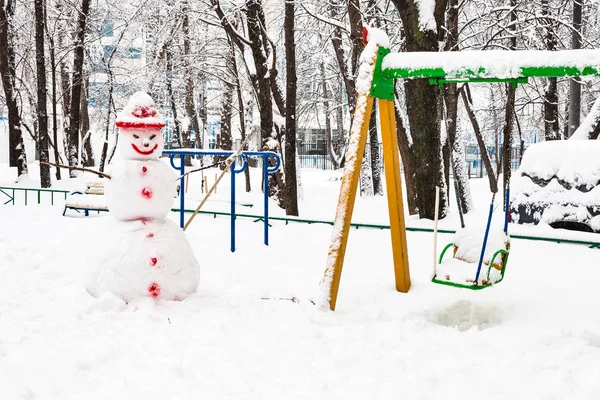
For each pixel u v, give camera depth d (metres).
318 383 3.87
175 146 30.89
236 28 18.06
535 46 17.88
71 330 4.79
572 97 14.70
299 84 28.88
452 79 5.67
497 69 5.38
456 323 5.74
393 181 6.15
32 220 11.26
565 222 10.05
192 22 20.48
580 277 6.96
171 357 4.27
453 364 4.23
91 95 26.05
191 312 5.33
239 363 4.16
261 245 8.74
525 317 5.47
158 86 23.20
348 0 15.77
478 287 5.34
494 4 18.75
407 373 4.05
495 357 4.36
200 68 22.39
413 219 11.27
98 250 5.61
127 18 20.91
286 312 5.44
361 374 4.06
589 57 5.14
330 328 5.03
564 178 10.07
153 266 5.49
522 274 7.11
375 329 4.99
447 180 11.81
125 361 4.19
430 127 11.07
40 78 17.53
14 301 5.54
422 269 7.27
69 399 3.57
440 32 11.58
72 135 20.36
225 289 6.22
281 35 21.86
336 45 18.47
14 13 20.48
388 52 5.89
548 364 4.19
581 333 4.88
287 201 13.34
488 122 29.19
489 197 19.66
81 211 13.47
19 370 3.89
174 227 5.85
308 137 48.06
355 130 5.82
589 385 3.86
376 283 6.54
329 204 18.36
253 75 16.73
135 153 5.73
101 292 5.48
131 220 5.73
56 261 7.24
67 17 20.64
